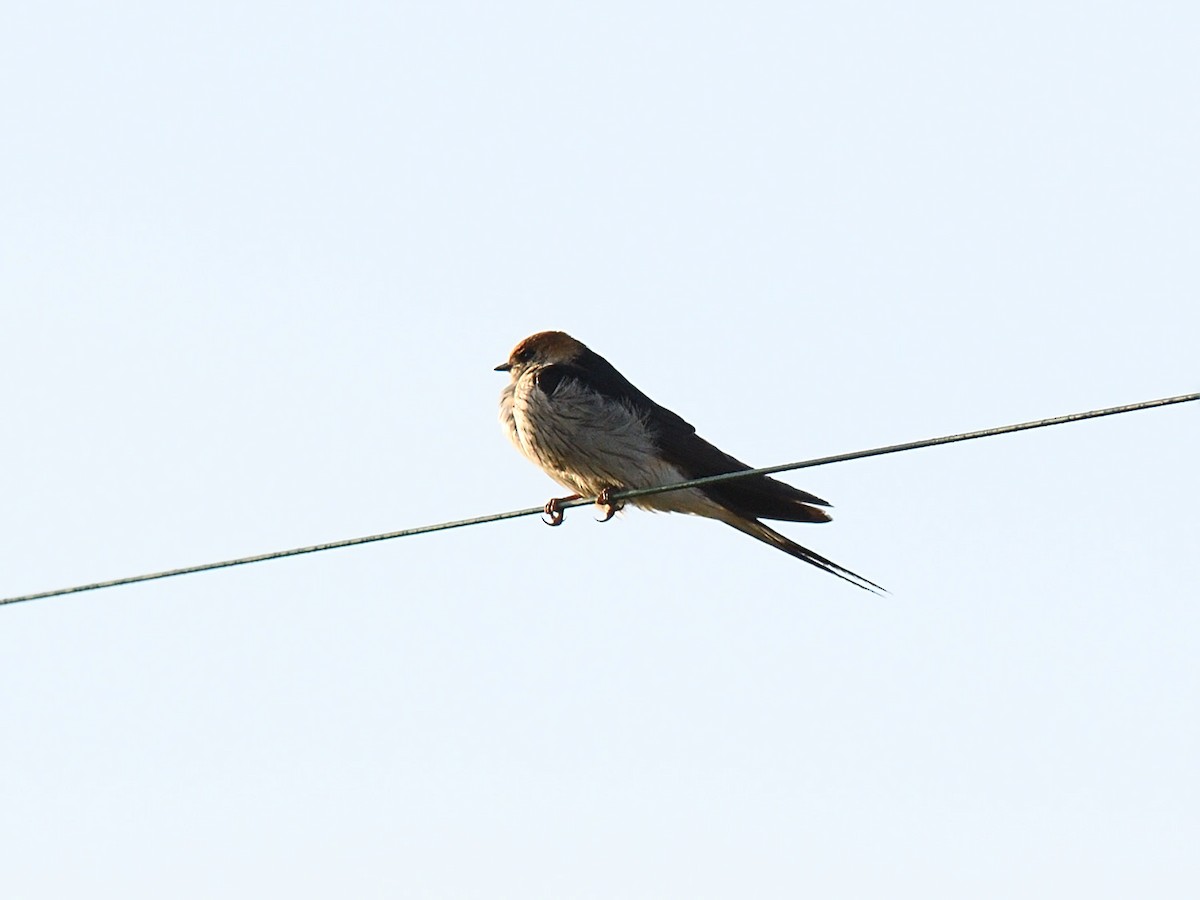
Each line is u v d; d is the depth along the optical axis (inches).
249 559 445.4
